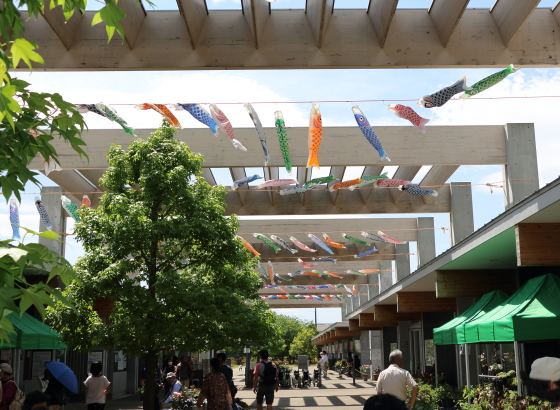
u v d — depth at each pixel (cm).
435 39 955
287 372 2752
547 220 912
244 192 1883
